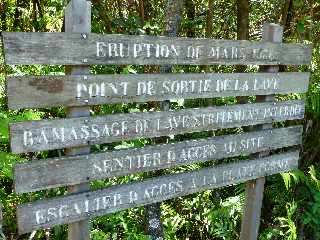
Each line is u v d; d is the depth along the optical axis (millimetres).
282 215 4234
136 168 2719
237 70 4816
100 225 3900
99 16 4695
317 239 4094
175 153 2871
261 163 3357
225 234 4090
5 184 4047
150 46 2631
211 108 2973
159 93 2715
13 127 2260
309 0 4789
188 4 5078
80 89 2428
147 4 5188
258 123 3248
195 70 4805
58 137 2398
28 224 2395
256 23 5504
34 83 2281
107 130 2561
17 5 6016
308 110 4426
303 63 3428
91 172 2547
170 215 4168
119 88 2559
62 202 2482
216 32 5340
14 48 2201
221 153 3102
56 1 5457
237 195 4336
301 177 3891
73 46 2365
